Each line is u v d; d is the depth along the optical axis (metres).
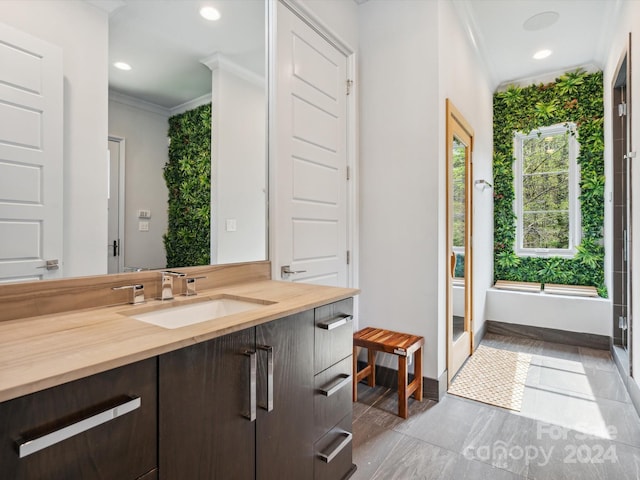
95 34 1.31
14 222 1.09
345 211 2.61
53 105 1.19
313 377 1.37
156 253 1.49
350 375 1.61
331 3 2.40
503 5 2.79
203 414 0.95
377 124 2.62
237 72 1.83
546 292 3.78
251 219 1.91
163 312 1.29
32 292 1.09
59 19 1.20
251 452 1.10
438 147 2.36
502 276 4.27
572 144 3.94
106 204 1.33
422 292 2.43
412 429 2.01
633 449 1.81
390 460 1.73
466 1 2.72
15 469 0.62
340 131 2.55
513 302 3.81
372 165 2.65
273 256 1.98
